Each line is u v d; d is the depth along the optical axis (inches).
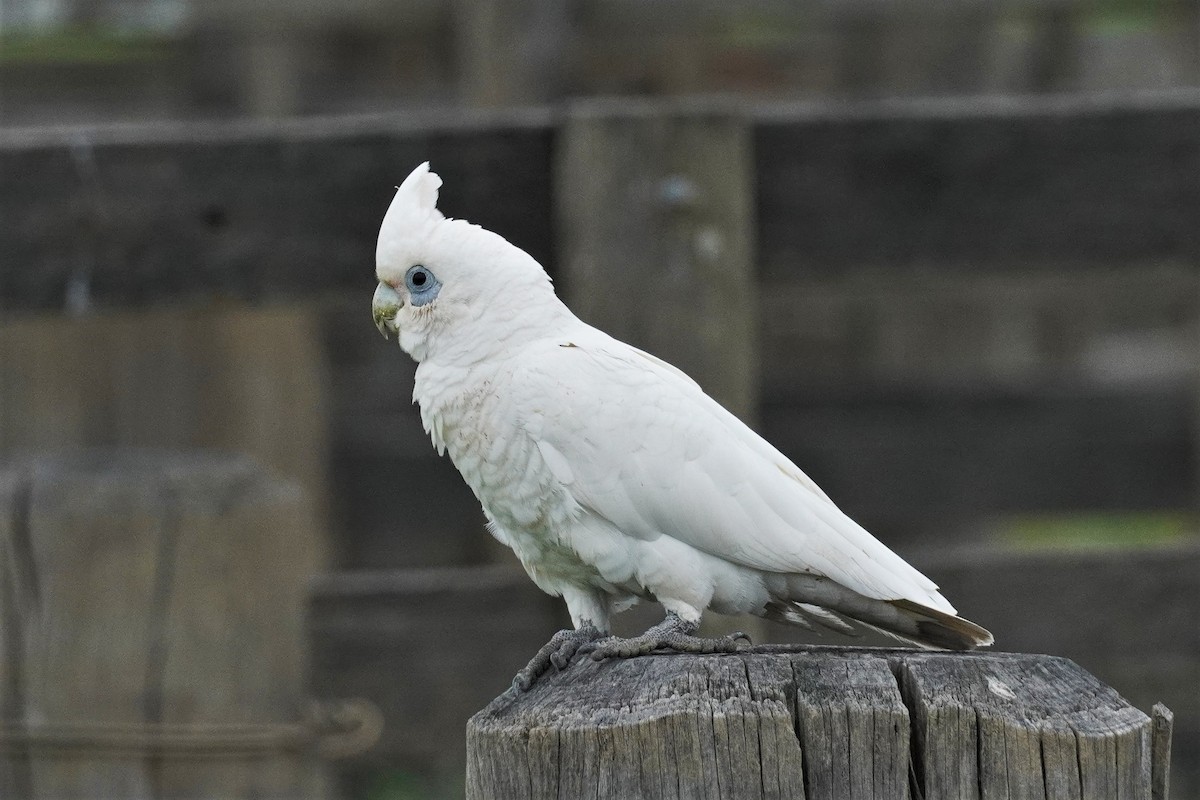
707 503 251.4
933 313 617.3
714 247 364.5
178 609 318.3
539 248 382.6
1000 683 189.8
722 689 190.2
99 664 317.4
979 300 616.7
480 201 381.1
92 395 538.6
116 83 638.5
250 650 323.0
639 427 253.9
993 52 661.3
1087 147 382.3
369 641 407.8
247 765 323.3
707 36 654.5
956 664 193.3
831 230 382.6
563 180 372.2
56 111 636.7
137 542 317.1
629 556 257.9
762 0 653.9
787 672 192.7
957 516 613.9
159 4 636.1
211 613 319.6
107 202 377.7
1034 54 661.3
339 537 598.9
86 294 378.9
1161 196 383.2
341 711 360.8
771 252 382.9
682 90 656.4
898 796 183.6
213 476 324.5
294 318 554.3
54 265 378.0
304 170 379.2
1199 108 380.8
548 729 188.1
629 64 652.7
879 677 190.7
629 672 197.9
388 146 379.6
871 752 184.2
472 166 380.2
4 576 317.1
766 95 661.3
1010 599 404.8
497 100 627.2
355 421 599.2
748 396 370.3
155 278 380.2
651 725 185.0
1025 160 382.6
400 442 599.5
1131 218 383.6
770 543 249.9
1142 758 183.8
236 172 378.9
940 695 187.0
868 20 656.4
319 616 406.9
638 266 362.9
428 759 426.6
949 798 183.2
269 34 640.4
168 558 317.7
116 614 317.1
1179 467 605.9
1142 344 621.0
